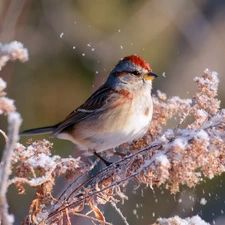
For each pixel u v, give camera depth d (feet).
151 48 48.73
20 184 20.38
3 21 45.62
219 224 38.99
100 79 44.86
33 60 45.09
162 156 18.90
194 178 20.12
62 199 21.13
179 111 25.34
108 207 38.04
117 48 46.68
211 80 23.12
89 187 21.26
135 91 28.66
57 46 45.73
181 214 39.52
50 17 46.57
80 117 29.32
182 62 50.11
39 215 20.56
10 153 15.66
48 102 43.93
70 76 44.78
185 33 50.75
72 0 47.26
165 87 48.65
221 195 40.19
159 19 49.47
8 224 16.37
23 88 44.27
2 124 43.55
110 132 28.50
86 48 45.75
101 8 47.14
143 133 26.40
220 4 53.88
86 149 29.63
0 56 16.17
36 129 30.58
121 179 20.77
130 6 48.26
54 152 41.19
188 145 19.43
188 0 52.08
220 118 20.72
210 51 51.55
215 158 20.12
